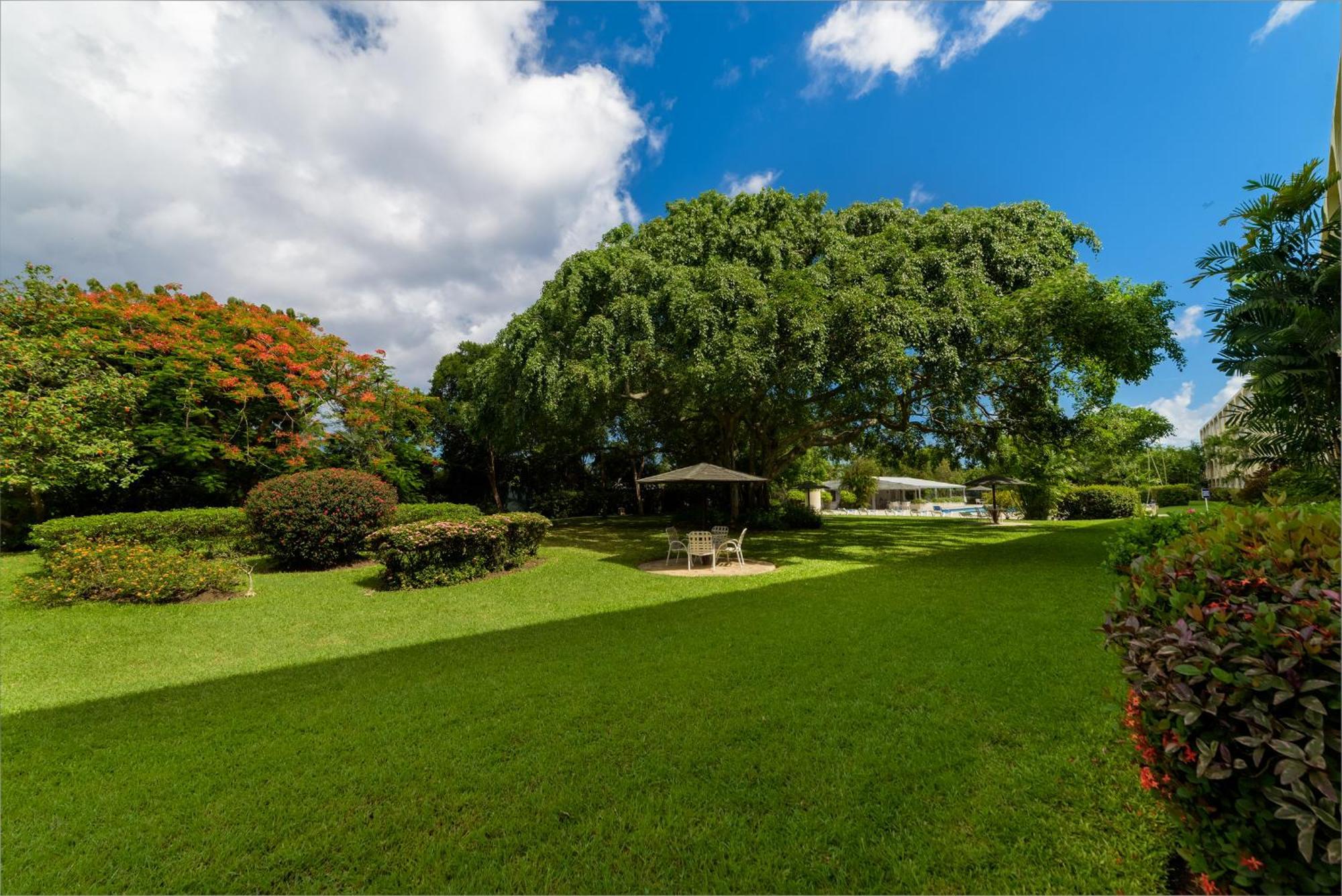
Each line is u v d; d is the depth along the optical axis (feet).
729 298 34.65
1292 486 18.30
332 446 52.47
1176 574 5.74
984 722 10.57
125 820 8.19
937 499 160.04
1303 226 16.08
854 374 32.42
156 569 24.50
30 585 24.08
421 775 9.29
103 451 32.19
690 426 68.74
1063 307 30.50
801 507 62.18
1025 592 22.95
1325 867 4.05
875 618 19.22
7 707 12.94
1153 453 137.08
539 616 21.63
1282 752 3.93
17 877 6.99
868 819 7.74
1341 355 14.82
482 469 82.23
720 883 6.59
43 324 37.04
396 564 27.32
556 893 6.57
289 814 8.23
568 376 37.09
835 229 41.98
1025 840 7.13
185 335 44.16
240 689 13.96
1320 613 4.24
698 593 25.58
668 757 9.66
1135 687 5.38
